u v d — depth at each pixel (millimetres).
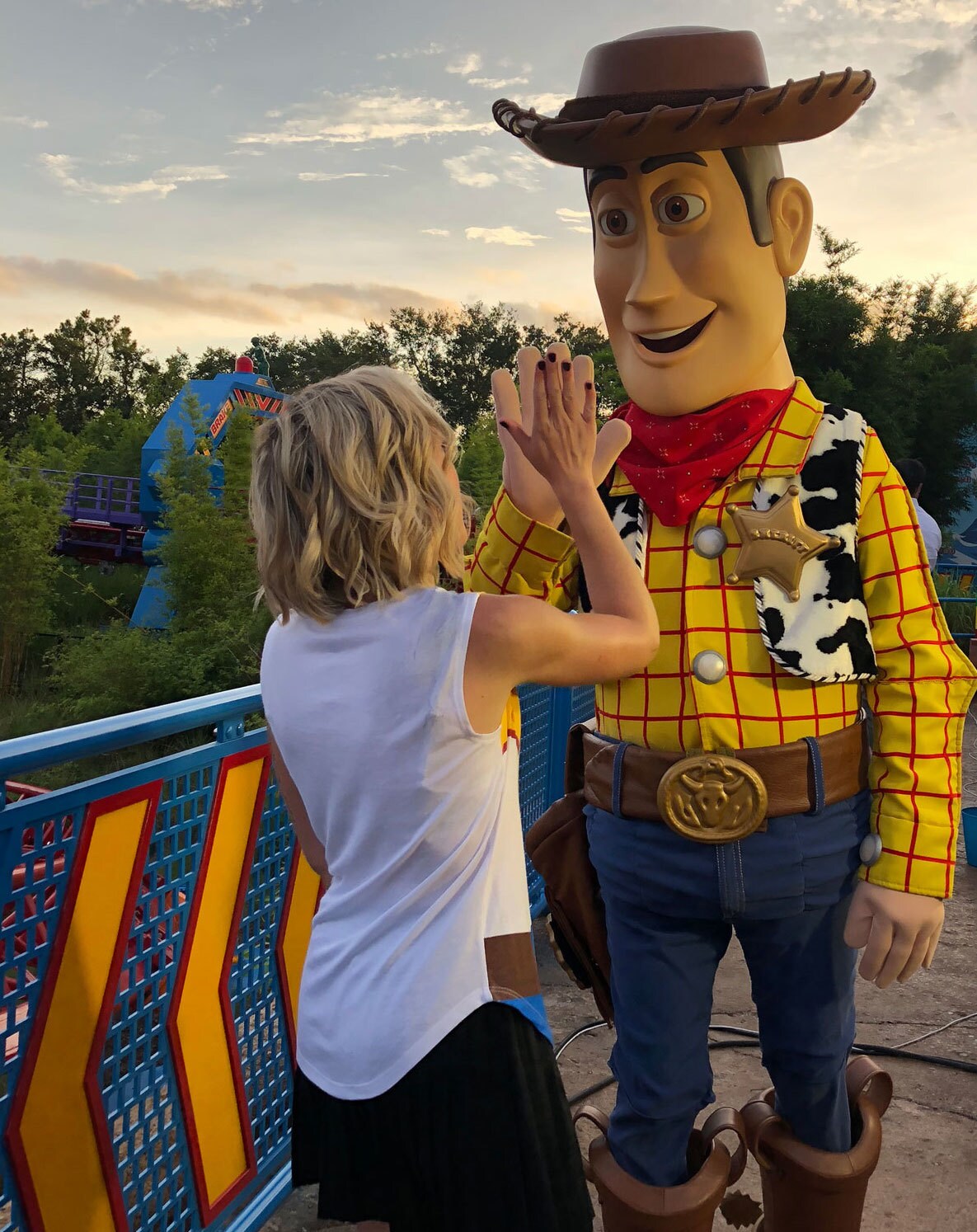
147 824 1744
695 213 1662
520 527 1649
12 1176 1530
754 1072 2928
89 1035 1650
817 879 1613
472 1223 1206
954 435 27391
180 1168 1921
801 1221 1785
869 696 1684
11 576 19344
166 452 20297
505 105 1799
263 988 2209
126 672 16234
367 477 1244
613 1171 1729
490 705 1234
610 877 1742
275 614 1344
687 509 1661
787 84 1533
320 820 1335
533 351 1677
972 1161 2516
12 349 73250
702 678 1616
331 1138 1274
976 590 12969
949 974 3629
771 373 1753
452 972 1218
